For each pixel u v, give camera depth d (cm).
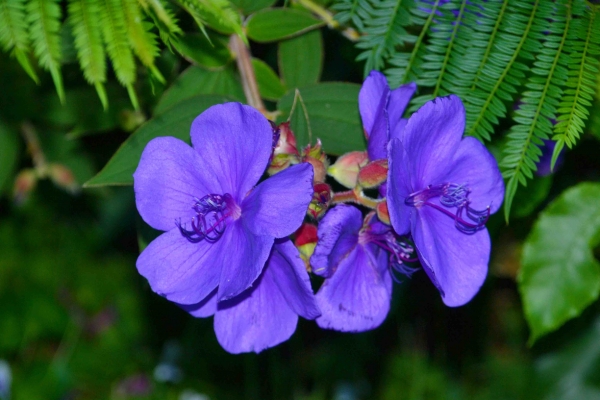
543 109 52
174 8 57
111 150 76
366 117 52
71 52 60
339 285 51
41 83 66
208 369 109
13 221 113
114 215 104
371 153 52
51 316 111
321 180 52
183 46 58
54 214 112
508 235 73
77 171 76
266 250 47
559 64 52
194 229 50
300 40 60
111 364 110
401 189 49
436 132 50
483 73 53
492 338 109
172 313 110
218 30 58
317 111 57
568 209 62
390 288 53
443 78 53
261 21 58
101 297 113
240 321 52
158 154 50
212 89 60
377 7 55
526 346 108
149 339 111
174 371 109
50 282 113
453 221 51
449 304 51
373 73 52
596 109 57
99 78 49
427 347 108
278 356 106
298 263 48
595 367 79
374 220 52
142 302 111
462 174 51
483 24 53
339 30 60
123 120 65
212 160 50
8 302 111
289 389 106
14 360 110
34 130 74
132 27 50
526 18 53
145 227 57
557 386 80
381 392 108
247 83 59
